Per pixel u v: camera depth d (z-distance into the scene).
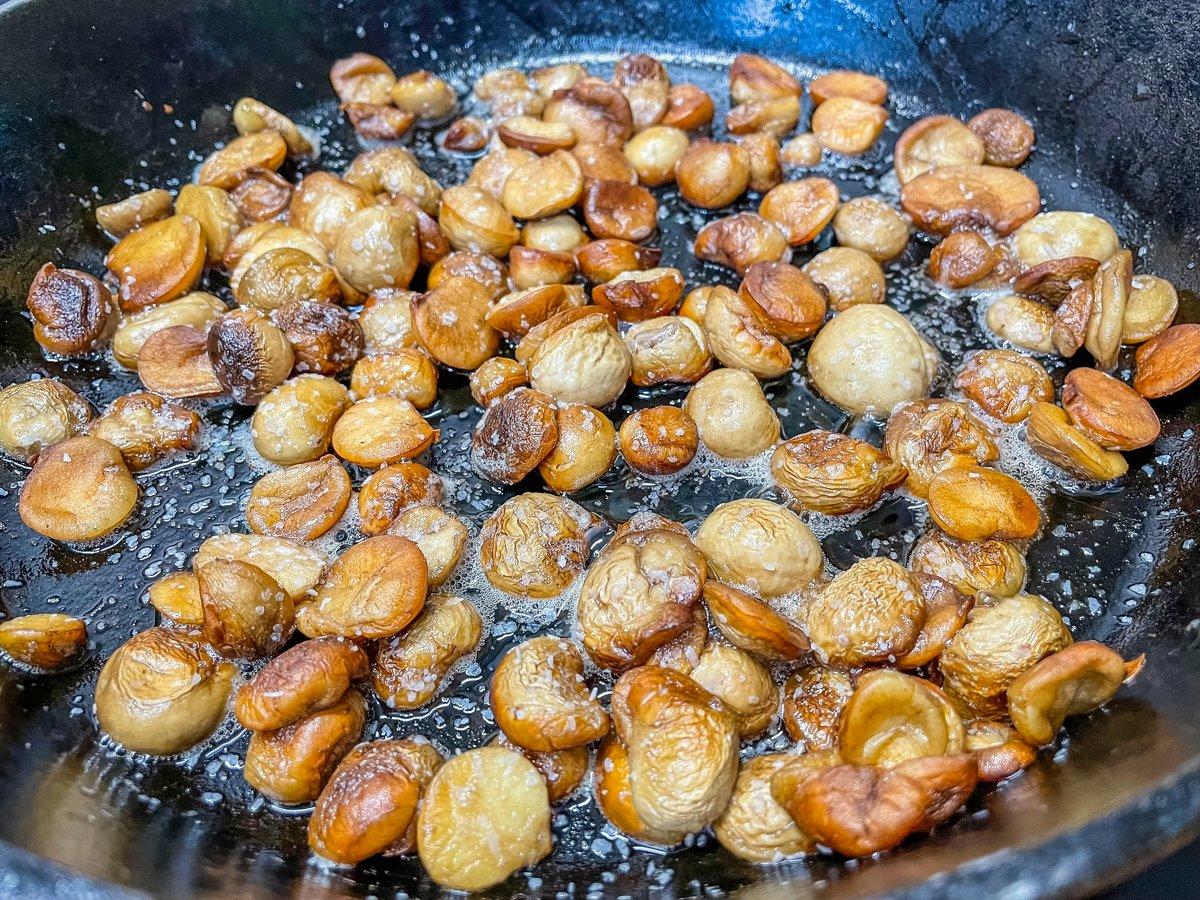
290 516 0.16
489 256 0.20
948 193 0.21
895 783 0.11
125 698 0.14
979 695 0.14
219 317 0.19
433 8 0.25
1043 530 0.17
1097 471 0.17
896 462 0.17
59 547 0.17
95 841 0.12
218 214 0.21
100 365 0.20
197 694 0.14
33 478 0.17
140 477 0.18
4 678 0.15
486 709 0.15
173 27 0.22
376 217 0.19
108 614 0.16
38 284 0.19
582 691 0.14
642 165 0.23
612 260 0.20
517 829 0.13
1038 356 0.19
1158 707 0.13
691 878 0.13
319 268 0.20
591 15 0.26
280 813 0.14
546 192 0.21
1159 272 0.20
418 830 0.13
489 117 0.25
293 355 0.18
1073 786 0.11
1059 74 0.22
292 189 0.22
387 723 0.15
